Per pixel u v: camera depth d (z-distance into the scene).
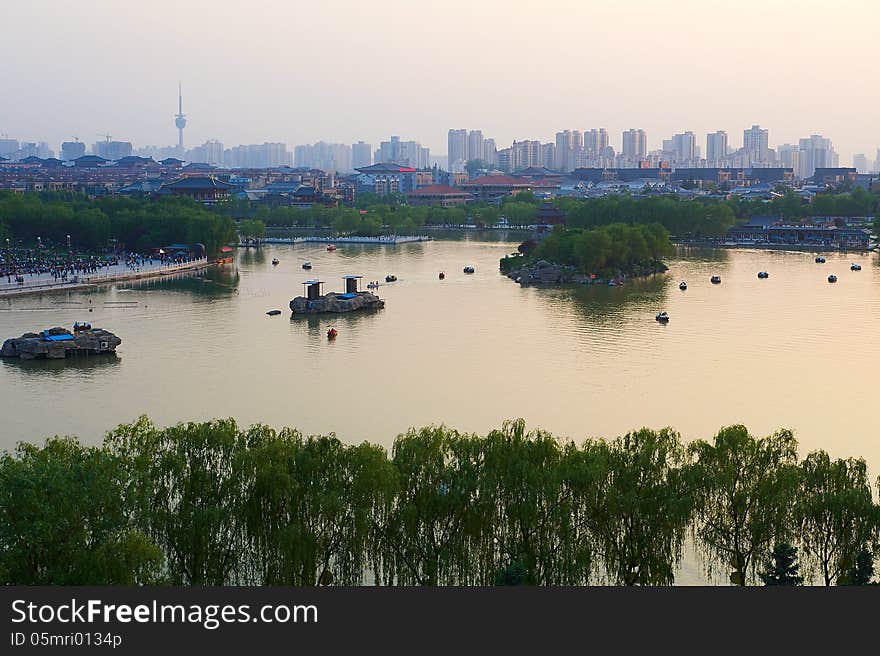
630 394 181.62
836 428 162.00
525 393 182.00
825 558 101.50
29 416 168.25
